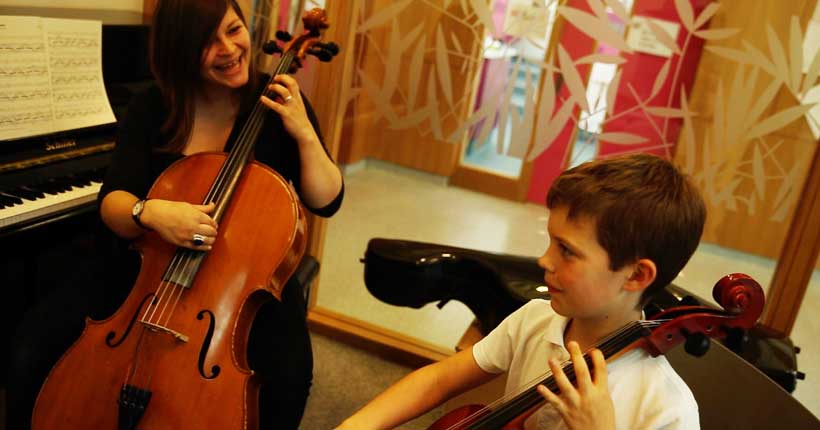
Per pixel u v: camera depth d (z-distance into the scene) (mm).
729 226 2809
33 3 2236
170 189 1562
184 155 1698
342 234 3623
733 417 1154
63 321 1597
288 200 1547
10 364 1567
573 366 940
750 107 2258
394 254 1968
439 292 1998
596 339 1039
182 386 1387
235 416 1383
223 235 1509
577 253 942
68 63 2029
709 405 1199
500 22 2373
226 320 1445
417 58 2473
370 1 2436
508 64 2414
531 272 1843
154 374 1388
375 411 1146
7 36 1866
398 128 2588
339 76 2467
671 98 2314
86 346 1430
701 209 961
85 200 1936
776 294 2334
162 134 1701
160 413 1372
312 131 1659
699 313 989
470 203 3711
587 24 2307
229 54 1582
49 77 1977
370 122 2670
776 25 2160
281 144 1752
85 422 1384
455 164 3658
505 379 1526
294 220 1527
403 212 3775
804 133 2229
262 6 2486
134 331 1427
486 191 3652
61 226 2094
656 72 2303
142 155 1679
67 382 1409
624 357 1002
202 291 1460
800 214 2246
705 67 2258
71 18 2141
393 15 2438
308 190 1695
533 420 1085
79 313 1615
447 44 2434
